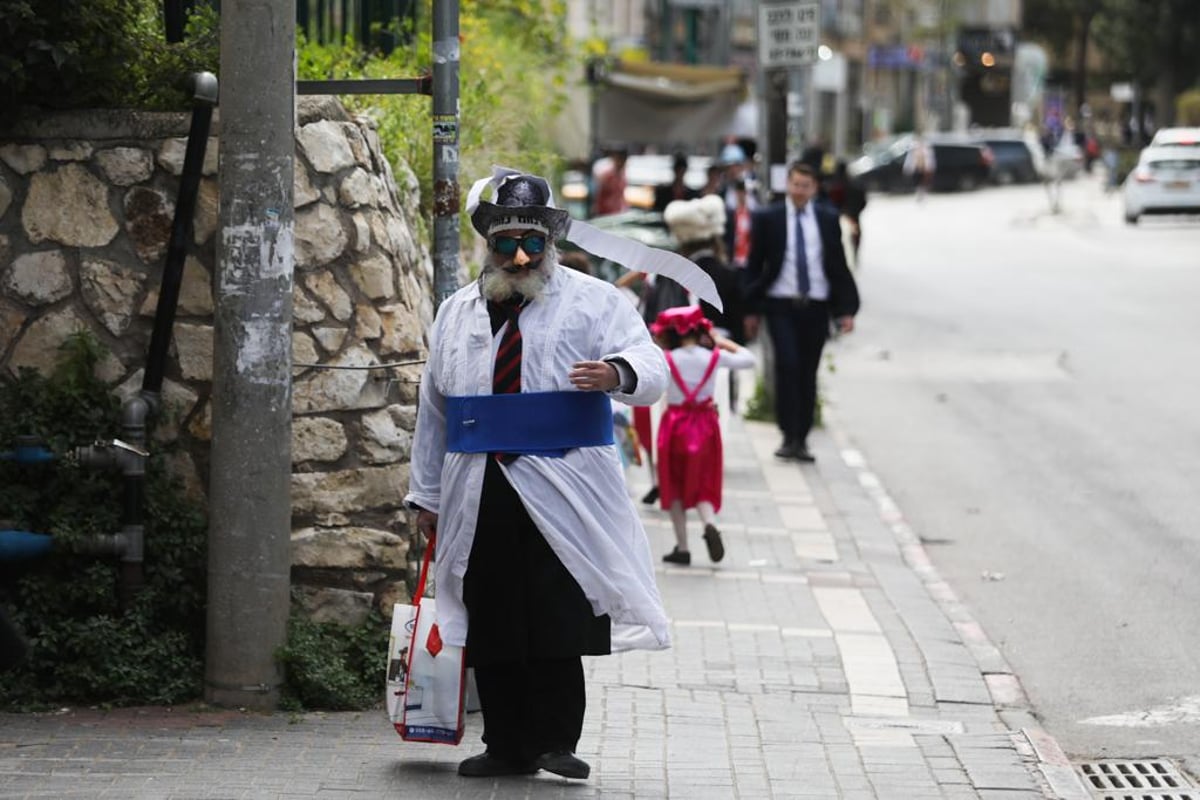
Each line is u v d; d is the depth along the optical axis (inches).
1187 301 2935.5
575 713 698.2
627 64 2647.6
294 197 779.4
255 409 765.9
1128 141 7682.1
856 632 999.0
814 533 1263.5
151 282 813.9
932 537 1280.8
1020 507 1382.9
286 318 767.1
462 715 692.7
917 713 853.8
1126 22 6988.2
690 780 721.0
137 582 796.6
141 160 812.6
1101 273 3474.4
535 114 1798.7
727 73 2753.4
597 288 686.5
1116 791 761.0
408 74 1189.1
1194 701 893.8
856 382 2089.1
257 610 776.9
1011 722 848.9
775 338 1513.3
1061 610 1075.9
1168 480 1482.5
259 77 749.9
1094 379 2081.7
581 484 675.4
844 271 1501.0
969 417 1825.8
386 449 824.3
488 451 673.6
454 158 848.9
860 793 714.8
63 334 813.2
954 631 1009.5
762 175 1771.7
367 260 825.5
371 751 735.1
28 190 813.9
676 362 1135.0
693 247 1414.9
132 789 671.1
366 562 822.5
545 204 674.2
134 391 815.1
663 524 1277.1
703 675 901.8
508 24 1947.6
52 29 796.0
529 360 674.2
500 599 679.7
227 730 754.2
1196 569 1177.4
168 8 896.9
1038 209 5639.8
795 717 833.5
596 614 679.7
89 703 786.8
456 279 855.1
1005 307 2891.2
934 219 5290.4
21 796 659.4
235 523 771.4
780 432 1673.2
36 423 796.0
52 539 787.4
